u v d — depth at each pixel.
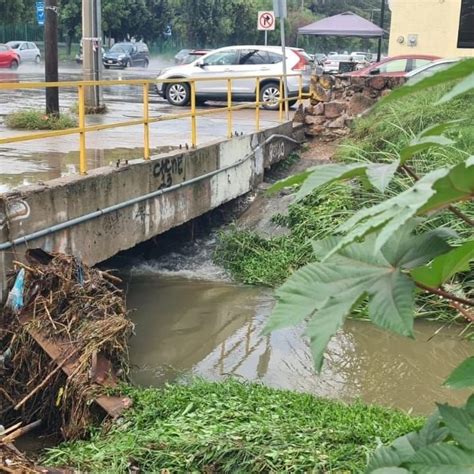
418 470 1.50
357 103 13.72
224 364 6.96
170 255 10.27
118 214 8.09
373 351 7.30
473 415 1.53
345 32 27.00
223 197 10.84
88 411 5.31
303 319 1.52
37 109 14.79
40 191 6.74
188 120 14.64
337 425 4.96
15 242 6.42
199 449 4.55
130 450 4.61
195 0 54.84
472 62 1.26
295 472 4.28
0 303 6.25
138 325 7.93
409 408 6.11
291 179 1.70
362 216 1.39
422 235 1.62
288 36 63.66
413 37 19.89
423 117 11.44
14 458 4.43
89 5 15.52
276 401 5.46
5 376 5.86
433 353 7.29
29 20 48.41
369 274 1.56
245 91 18.52
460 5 19.25
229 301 8.76
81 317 5.89
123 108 17.42
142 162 8.59
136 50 45.31
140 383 6.47
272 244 10.20
